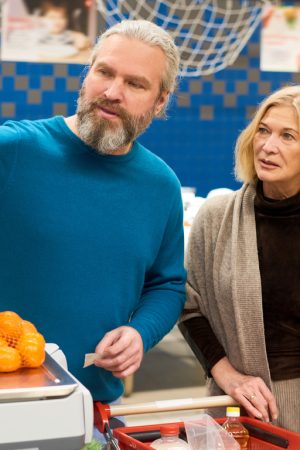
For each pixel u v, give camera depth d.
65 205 2.11
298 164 2.26
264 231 2.38
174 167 6.31
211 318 2.47
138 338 2.10
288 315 2.35
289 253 2.34
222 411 2.49
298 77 6.46
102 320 2.15
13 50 5.87
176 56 2.16
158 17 6.06
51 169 2.12
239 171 2.45
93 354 2.10
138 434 1.95
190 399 2.18
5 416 1.26
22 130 2.12
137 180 2.24
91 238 2.13
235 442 1.94
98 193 2.16
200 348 2.46
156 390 5.47
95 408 2.08
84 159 2.16
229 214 2.44
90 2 5.89
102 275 2.14
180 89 6.23
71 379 1.35
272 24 6.32
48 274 2.08
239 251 2.37
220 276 2.40
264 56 6.35
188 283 2.52
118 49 2.02
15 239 2.07
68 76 5.99
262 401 2.23
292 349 2.36
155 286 2.39
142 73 2.03
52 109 6.00
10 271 2.08
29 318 2.08
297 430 2.33
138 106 2.06
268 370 2.31
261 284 2.35
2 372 1.41
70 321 2.11
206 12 6.17
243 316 2.33
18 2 5.80
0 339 1.46
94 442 1.62
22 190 2.07
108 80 2.04
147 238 2.24
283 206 2.34
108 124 2.05
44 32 5.88
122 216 2.19
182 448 1.87
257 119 2.32
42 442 1.28
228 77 6.31
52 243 2.08
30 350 1.44
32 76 5.93
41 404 1.28
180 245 2.42
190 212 4.88
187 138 6.31
